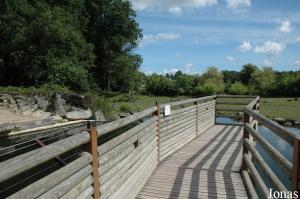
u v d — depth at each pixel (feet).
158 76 199.52
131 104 93.20
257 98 30.09
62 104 48.14
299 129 59.67
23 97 47.75
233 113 68.08
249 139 18.20
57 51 68.54
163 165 20.06
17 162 6.27
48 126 36.45
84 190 9.37
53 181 7.52
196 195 15.20
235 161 21.02
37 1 74.54
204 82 199.82
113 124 11.82
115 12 113.50
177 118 24.27
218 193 15.40
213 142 27.43
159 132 20.22
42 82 65.51
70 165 8.56
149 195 15.25
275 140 39.50
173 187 16.24
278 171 24.98
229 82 239.30
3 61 69.87
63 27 69.56
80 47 79.56
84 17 106.73
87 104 48.93
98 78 118.83
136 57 120.78
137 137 15.26
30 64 65.77
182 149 24.63
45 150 7.23
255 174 13.97
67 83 69.10
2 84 68.54
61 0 87.15
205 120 33.73
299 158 8.07
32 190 6.69
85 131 9.81
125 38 116.47
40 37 66.18
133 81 124.67
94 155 10.00
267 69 189.67
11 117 43.75
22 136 31.55
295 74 179.93
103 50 116.16
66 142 8.25
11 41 66.49
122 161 13.07
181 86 189.88
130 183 14.15
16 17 69.15
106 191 11.17
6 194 9.22
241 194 15.26
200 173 18.44
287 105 108.06
